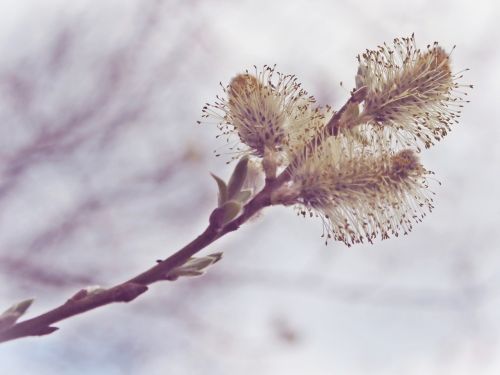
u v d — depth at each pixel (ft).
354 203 0.52
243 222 0.48
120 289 0.44
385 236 0.53
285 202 0.50
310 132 0.53
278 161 0.55
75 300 0.43
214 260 0.46
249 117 0.54
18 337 0.42
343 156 0.52
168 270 0.45
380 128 0.55
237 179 0.48
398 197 0.53
